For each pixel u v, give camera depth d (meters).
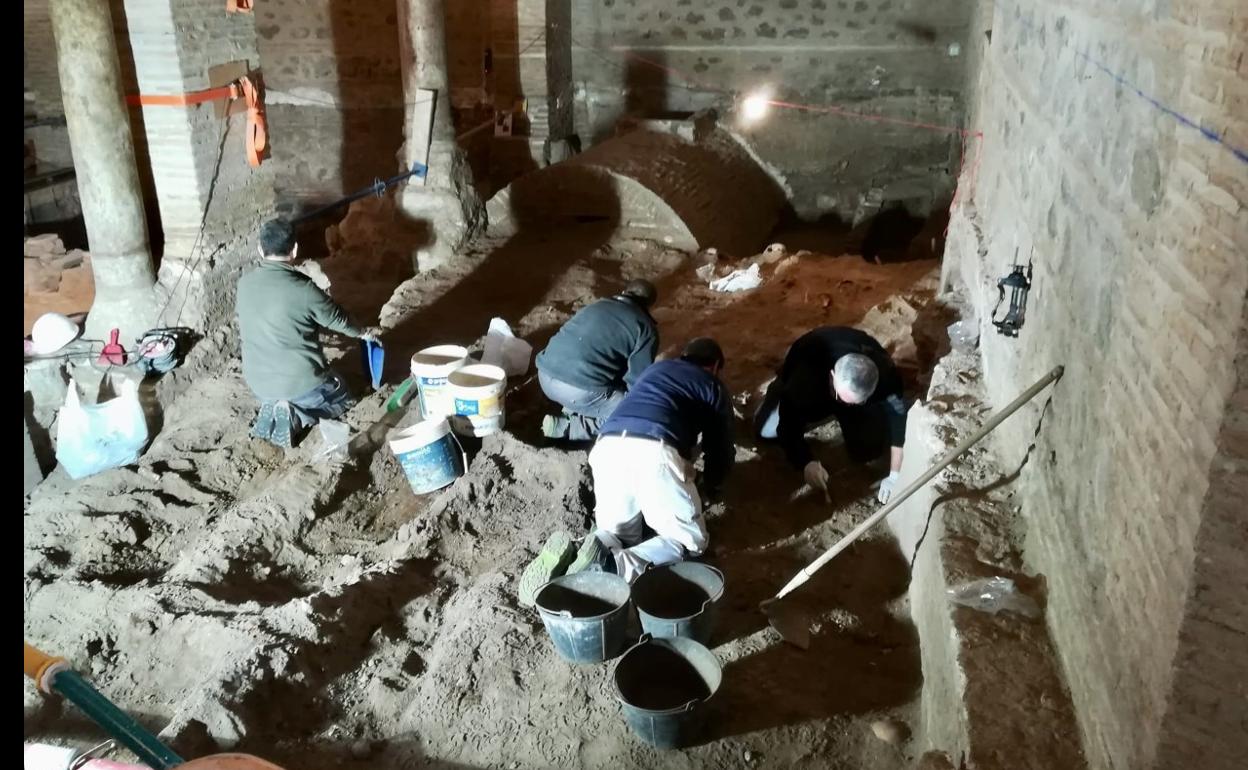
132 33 5.25
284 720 3.16
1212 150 1.87
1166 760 1.94
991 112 5.57
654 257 8.06
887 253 10.75
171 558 4.26
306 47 11.12
